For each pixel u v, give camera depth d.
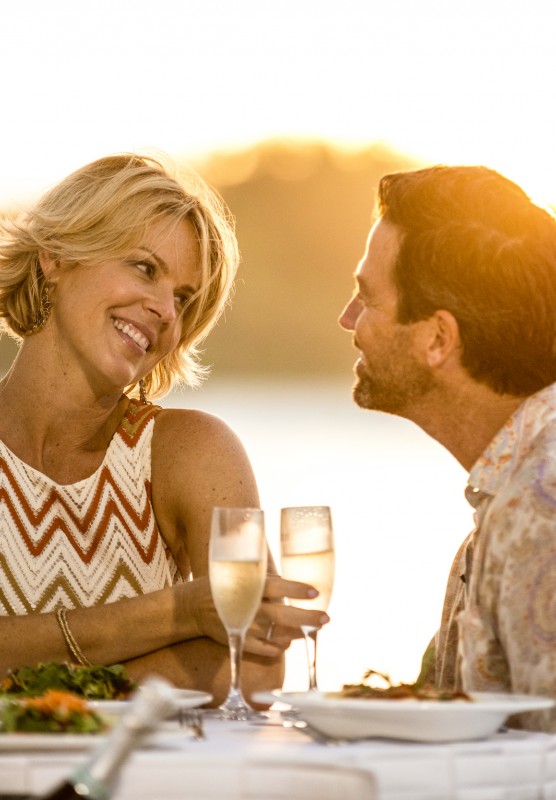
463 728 3.01
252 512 3.84
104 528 5.01
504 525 3.56
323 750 2.94
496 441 3.84
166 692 2.08
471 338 3.91
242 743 3.11
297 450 32.19
